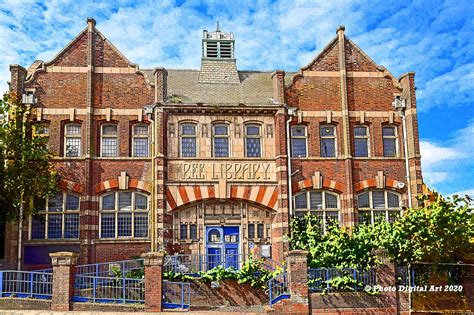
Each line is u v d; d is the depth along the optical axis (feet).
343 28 95.66
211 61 98.17
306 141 92.07
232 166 87.81
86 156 86.58
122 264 79.05
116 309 61.82
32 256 83.82
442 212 68.08
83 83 89.86
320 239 71.41
